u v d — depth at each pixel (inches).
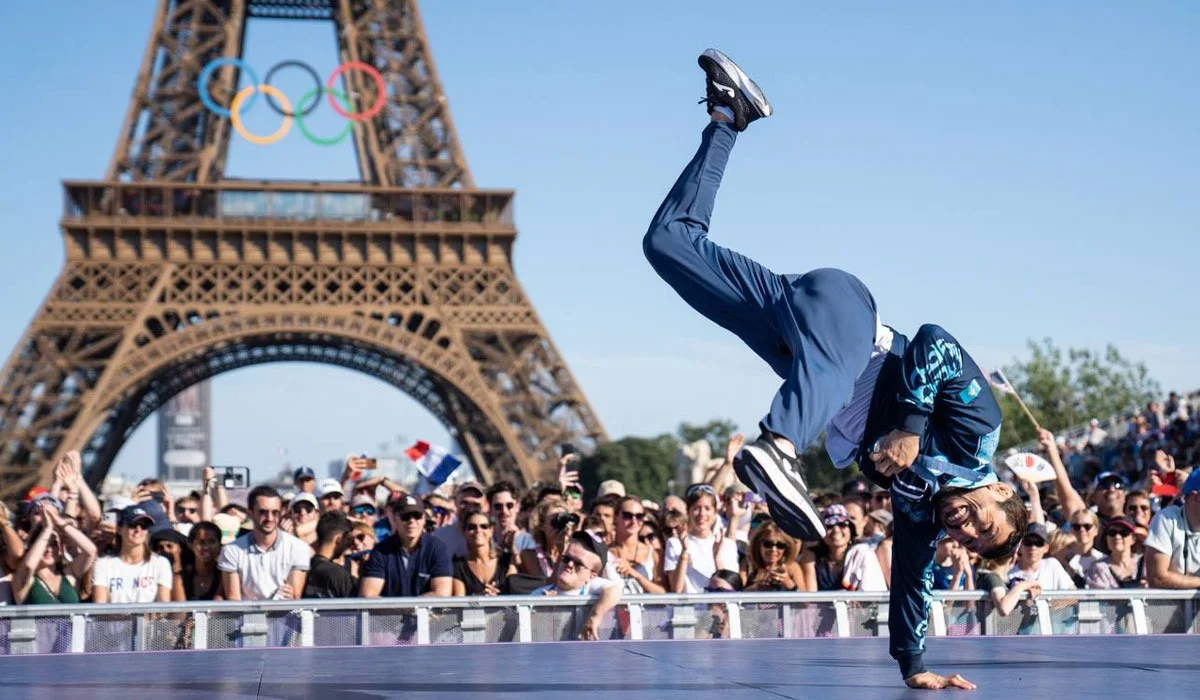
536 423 3253.0
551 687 317.7
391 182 3614.7
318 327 3307.1
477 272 3410.4
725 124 346.0
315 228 3378.4
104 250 3312.0
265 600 543.2
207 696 307.6
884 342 315.3
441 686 324.5
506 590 674.2
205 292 3321.9
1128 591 577.3
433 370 3257.9
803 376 290.5
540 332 3356.3
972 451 311.0
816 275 310.2
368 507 921.5
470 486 754.2
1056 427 4247.0
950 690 309.9
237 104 3553.2
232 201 3410.4
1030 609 573.0
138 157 3540.8
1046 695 293.7
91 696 308.3
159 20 3681.1
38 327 3176.7
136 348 3223.4
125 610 527.2
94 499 759.1
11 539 621.6
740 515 733.3
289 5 4047.7
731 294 322.3
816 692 304.8
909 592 324.8
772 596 574.2
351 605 544.1
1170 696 288.2
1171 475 916.6
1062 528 802.2
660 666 368.8
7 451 3088.1
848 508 834.8
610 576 629.0
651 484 4510.3
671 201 338.6
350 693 311.4
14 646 515.5
